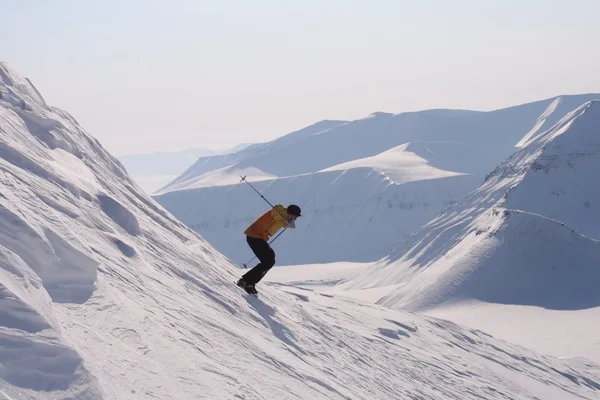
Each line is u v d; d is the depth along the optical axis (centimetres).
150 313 586
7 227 483
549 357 3047
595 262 10119
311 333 1186
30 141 938
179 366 502
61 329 431
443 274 10644
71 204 774
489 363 2280
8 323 367
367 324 2000
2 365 344
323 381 770
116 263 696
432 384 1541
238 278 1216
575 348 6219
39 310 393
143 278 714
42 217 571
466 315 8938
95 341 455
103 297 539
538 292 9525
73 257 532
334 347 1217
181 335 584
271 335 911
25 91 1227
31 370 354
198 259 1089
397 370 1456
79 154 1180
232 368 584
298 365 799
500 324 8206
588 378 2809
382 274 17762
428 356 1908
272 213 1125
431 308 9781
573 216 17812
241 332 770
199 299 816
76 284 526
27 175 746
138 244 887
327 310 1958
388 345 1777
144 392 422
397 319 2341
